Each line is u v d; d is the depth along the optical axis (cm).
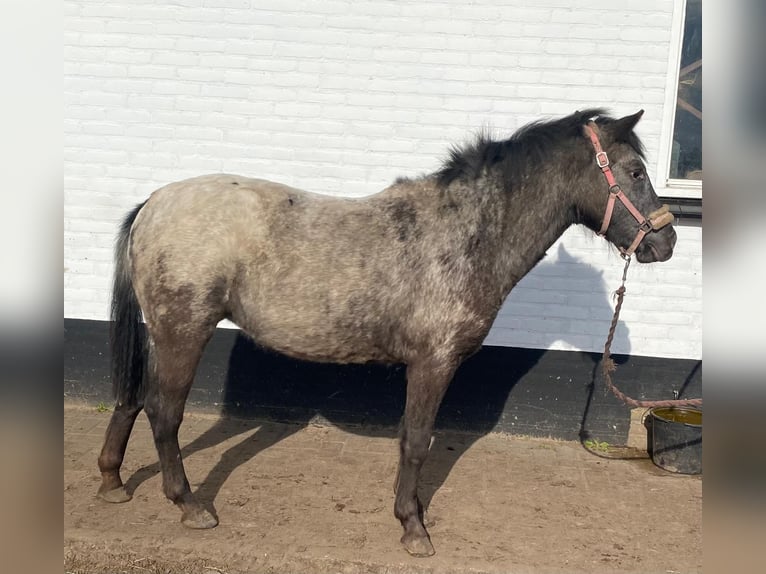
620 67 438
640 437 462
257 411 479
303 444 443
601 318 458
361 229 321
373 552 323
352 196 463
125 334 343
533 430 470
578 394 464
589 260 454
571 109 445
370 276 315
